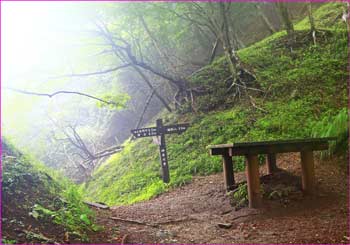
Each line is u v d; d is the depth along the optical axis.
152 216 4.43
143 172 8.34
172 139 8.99
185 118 9.60
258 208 4.16
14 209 3.06
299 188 4.55
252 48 10.91
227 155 5.23
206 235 3.53
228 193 5.02
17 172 3.67
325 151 5.70
